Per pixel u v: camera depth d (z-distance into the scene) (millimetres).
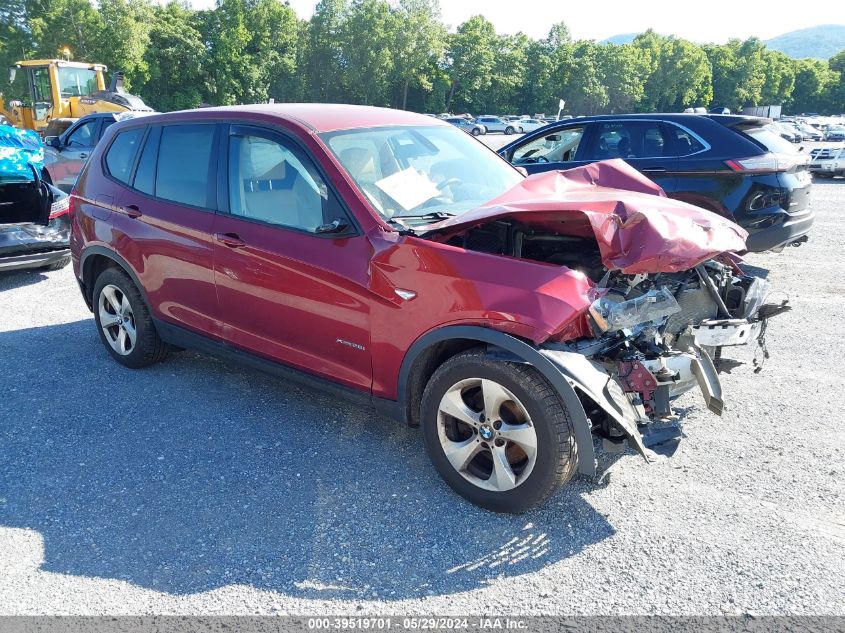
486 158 4422
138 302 4711
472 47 101625
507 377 2904
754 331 3650
